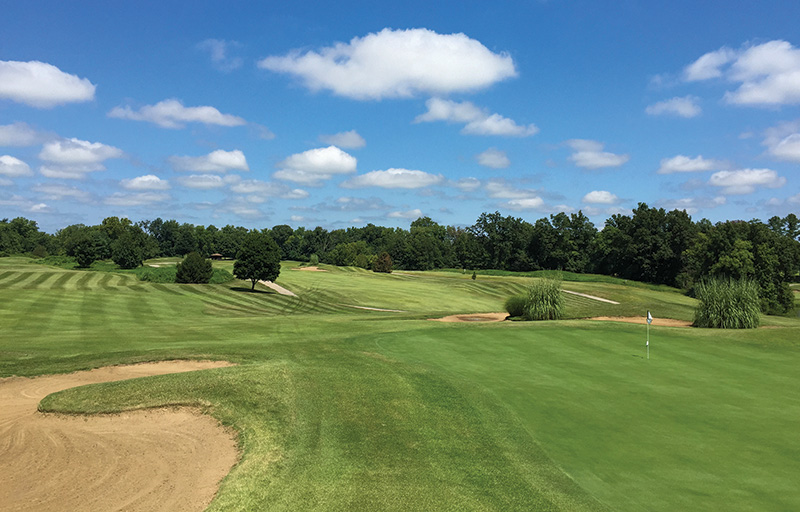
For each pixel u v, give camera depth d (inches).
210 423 402.3
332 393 455.2
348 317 1103.6
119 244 3225.9
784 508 264.4
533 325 847.1
